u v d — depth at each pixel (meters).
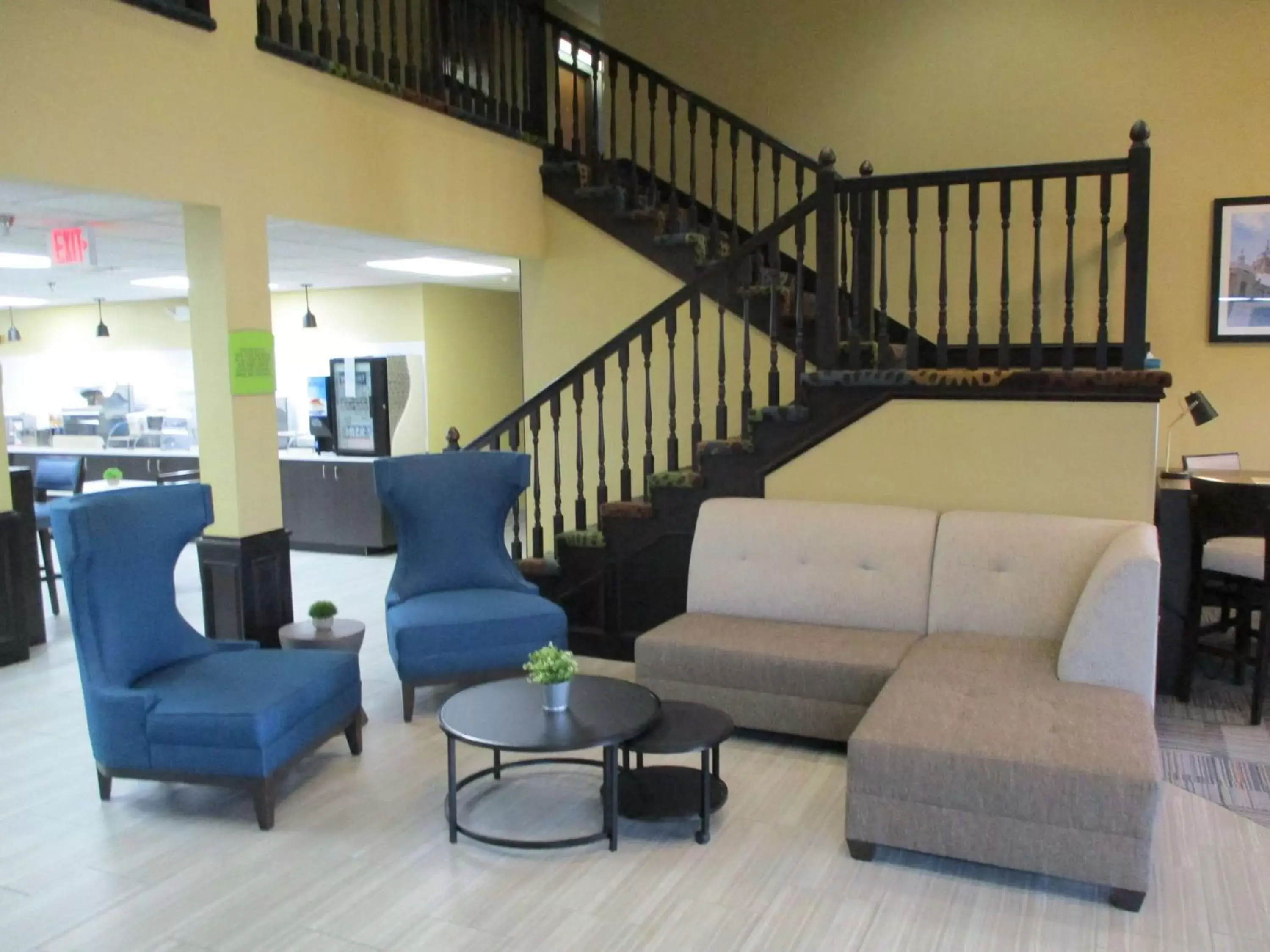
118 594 3.28
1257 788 3.31
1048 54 5.83
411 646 3.97
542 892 2.70
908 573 3.89
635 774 3.33
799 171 5.46
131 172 3.59
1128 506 3.88
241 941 2.48
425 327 8.23
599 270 5.93
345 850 2.95
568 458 6.21
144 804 3.29
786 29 6.43
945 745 2.69
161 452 8.59
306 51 4.33
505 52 6.26
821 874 2.78
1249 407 5.66
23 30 3.22
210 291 4.05
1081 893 2.67
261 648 4.00
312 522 8.08
